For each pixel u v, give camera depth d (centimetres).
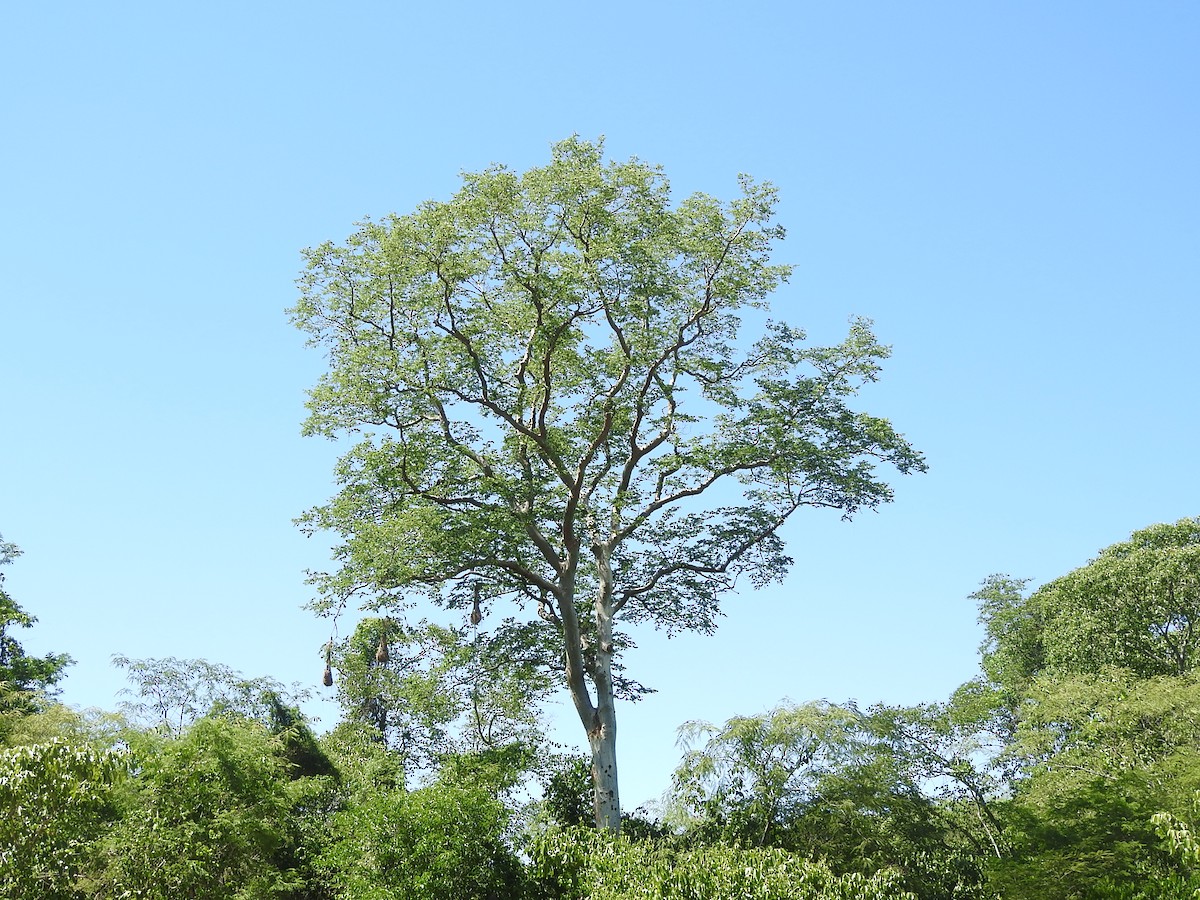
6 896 1634
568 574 2633
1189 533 3894
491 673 2775
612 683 2783
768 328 2792
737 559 2875
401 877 2005
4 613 3102
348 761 2825
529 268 2611
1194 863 1920
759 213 2692
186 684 2892
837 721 2455
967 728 3312
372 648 3303
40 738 2023
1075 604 3853
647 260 2619
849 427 2717
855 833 2384
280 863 2292
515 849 2170
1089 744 3059
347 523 2548
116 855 1902
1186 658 3603
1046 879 2330
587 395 2827
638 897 1916
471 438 2694
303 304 2627
